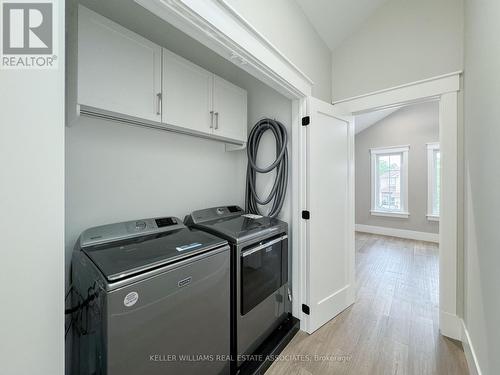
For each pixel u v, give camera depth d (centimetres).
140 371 90
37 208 51
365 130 533
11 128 48
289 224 198
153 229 146
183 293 105
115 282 83
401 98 192
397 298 234
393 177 506
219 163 217
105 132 138
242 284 140
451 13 172
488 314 113
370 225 528
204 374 116
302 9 176
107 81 112
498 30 102
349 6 190
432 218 447
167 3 82
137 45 124
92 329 93
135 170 153
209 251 120
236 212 214
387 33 200
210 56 197
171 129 160
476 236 135
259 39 125
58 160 54
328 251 195
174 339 102
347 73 221
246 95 204
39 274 51
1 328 46
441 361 151
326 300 193
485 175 119
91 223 133
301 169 183
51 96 53
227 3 102
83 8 104
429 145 452
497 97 103
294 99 185
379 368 146
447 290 174
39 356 51
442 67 176
